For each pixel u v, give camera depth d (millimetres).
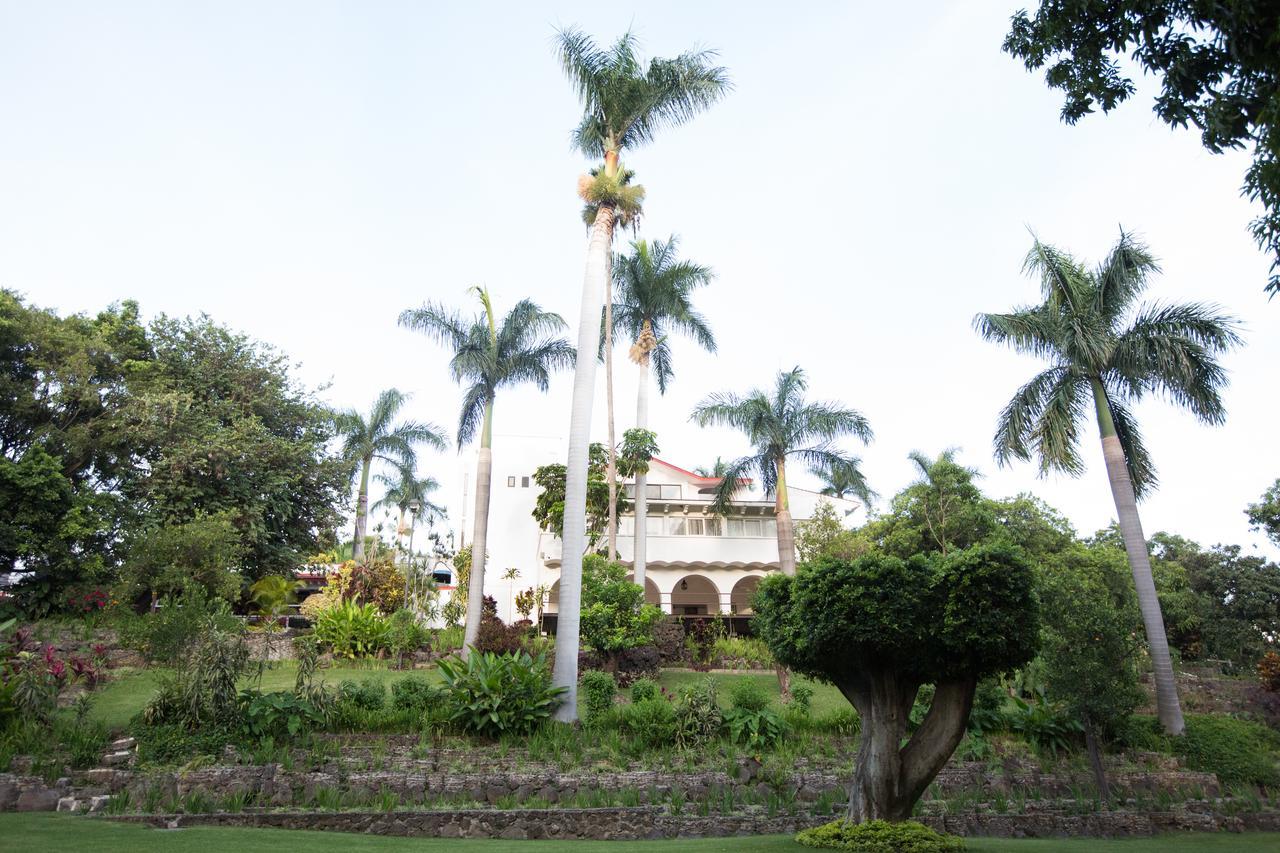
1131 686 17859
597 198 21281
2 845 8438
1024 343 23062
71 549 21734
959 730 11094
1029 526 29922
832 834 10750
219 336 28375
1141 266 22438
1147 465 23016
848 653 11250
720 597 31656
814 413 26203
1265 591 33062
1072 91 8781
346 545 40219
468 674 16859
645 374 29469
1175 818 16516
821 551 30234
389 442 36656
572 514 18500
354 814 12727
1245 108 7480
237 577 21234
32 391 23562
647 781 14984
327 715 15375
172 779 13000
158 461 24234
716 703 17359
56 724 14094
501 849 10203
